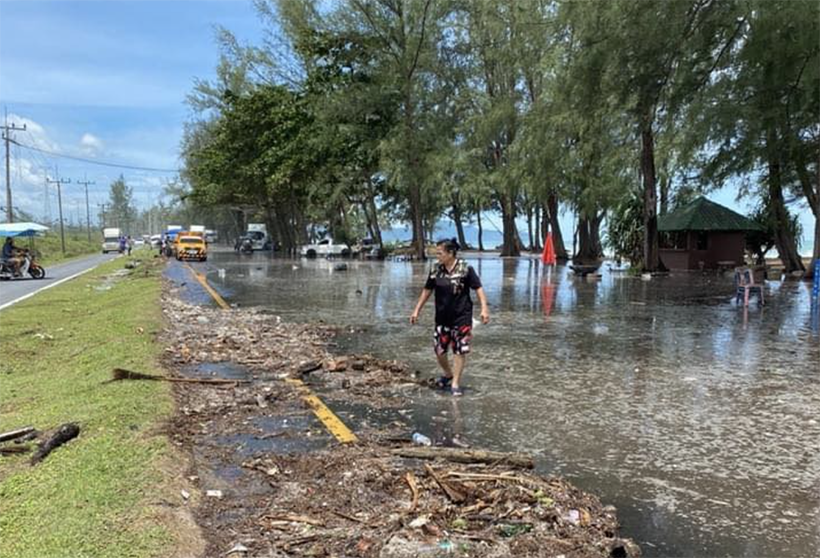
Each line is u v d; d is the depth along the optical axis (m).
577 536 3.71
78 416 5.92
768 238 35.00
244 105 47.31
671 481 4.64
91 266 40.03
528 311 14.78
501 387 7.46
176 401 6.56
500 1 36.50
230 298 17.75
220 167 50.72
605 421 6.10
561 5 23.12
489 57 38.41
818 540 3.77
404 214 58.00
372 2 38.06
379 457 5.03
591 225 41.03
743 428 5.89
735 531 3.88
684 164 24.86
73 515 3.78
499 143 41.88
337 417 6.19
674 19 19.38
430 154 38.56
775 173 26.47
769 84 18.64
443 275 7.21
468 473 4.66
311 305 15.94
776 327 12.30
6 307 16.28
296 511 4.04
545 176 30.80
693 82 20.56
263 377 7.91
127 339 10.11
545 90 30.67
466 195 40.84
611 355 9.45
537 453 5.21
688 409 6.54
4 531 3.66
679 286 21.84
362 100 39.28
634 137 26.55
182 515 3.86
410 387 7.43
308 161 42.84
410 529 3.75
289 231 61.88
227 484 4.49
